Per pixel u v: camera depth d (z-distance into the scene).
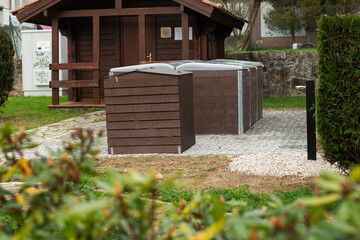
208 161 8.49
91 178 6.88
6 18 34.50
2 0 35.34
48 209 1.61
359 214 1.09
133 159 8.94
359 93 6.07
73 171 1.75
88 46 19.31
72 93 19.59
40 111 16.84
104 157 9.23
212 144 10.44
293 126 13.44
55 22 17.16
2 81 14.41
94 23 16.98
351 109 6.10
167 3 18.66
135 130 9.53
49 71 23.27
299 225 1.31
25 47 23.38
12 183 6.13
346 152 6.32
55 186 1.69
